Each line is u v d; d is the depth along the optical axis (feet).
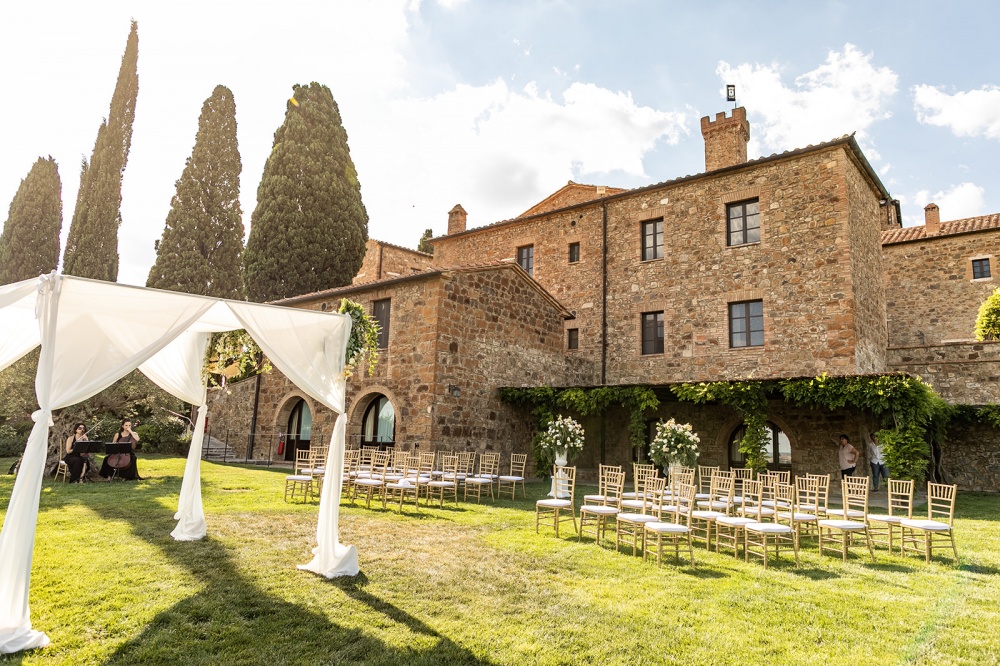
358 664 11.76
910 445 33.94
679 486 25.79
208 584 16.39
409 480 31.91
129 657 11.82
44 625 13.21
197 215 80.79
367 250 86.74
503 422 49.01
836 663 12.14
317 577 17.52
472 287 47.52
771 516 24.41
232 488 36.24
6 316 19.52
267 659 11.92
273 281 81.20
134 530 22.72
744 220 51.47
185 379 24.20
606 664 12.02
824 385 36.42
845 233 45.55
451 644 12.84
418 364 44.70
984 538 24.89
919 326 63.67
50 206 96.48
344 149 89.04
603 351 57.67
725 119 58.65
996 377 46.93
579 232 61.77
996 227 60.18
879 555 22.07
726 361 50.11
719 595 16.56
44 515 25.23
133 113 65.21
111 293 16.17
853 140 45.91
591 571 18.95
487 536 24.06
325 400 20.27
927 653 12.67
